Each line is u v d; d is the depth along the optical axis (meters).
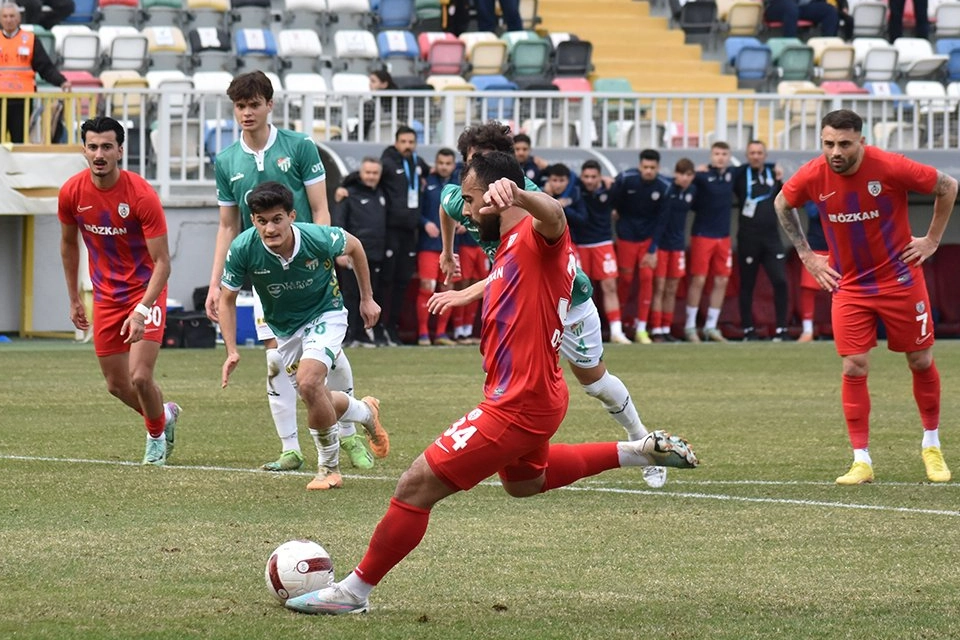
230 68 76.69
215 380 42.88
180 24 79.19
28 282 60.25
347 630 14.58
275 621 14.88
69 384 41.09
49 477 24.61
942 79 84.00
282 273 23.72
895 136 72.88
